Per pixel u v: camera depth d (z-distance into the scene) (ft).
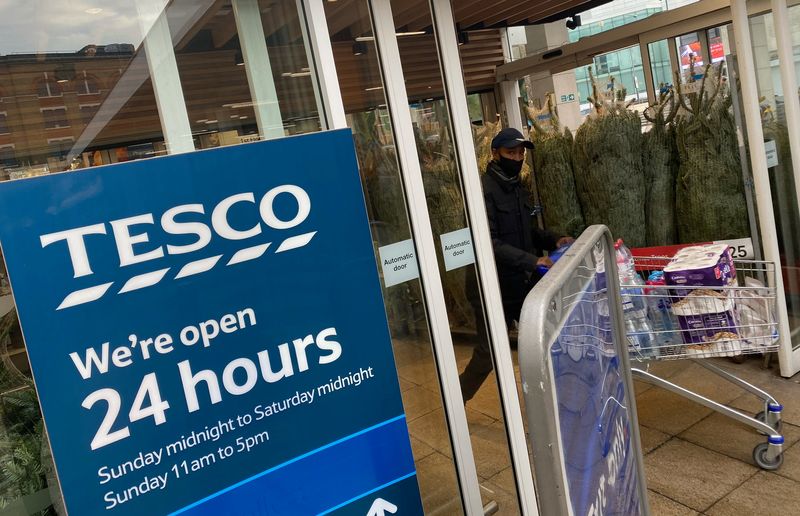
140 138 5.65
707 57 14.26
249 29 6.19
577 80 21.39
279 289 5.31
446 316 7.80
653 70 15.53
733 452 10.55
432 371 7.75
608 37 16.24
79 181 4.52
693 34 14.43
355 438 5.70
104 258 4.60
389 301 7.41
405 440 5.99
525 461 8.43
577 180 16.02
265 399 5.25
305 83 6.59
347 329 5.65
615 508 4.64
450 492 7.86
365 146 7.16
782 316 12.62
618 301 5.25
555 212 16.30
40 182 4.39
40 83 5.18
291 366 5.37
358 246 5.72
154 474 4.80
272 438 5.29
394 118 7.36
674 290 9.35
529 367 3.12
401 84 7.38
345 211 5.65
